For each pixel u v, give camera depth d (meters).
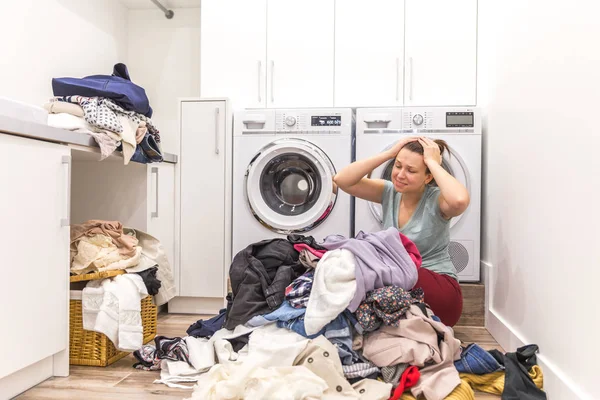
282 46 2.80
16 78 2.22
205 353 1.66
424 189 2.03
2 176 1.37
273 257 1.80
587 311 1.18
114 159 2.26
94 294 1.74
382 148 2.54
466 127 2.48
